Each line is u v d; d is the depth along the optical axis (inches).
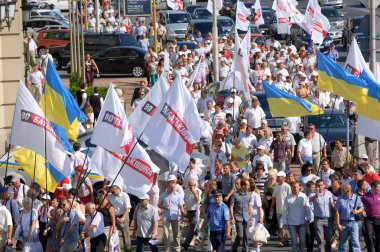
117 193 1691.7
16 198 1743.4
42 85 2819.9
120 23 4271.7
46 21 4402.1
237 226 1728.6
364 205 1697.8
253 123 2396.7
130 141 1542.8
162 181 1915.6
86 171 1695.4
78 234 1593.3
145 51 3641.7
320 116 2438.5
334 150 2166.6
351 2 5516.7
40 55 3440.0
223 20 4160.9
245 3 4830.2
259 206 1726.1
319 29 3353.8
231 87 2487.7
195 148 2292.1
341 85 1795.0
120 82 3506.4
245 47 2251.5
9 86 2277.3
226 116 2365.9
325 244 1731.1
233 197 1736.0
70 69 3651.6
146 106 1681.8
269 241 1833.2
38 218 1658.5
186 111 1610.5
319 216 1705.2
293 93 2883.9
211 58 3412.9
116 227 1676.9
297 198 1699.1
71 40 3412.9
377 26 2009.1
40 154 1531.7
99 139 1542.8
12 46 2279.8
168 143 1600.6
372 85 1781.5
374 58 1984.5
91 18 4576.8
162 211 1763.0
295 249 1706.4
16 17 2279.8
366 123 1806.1
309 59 3361.2
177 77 1593.3
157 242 1791.3
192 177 1859.0
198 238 1769.2
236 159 2031.3
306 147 2174.0
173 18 4311.0
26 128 1524.4
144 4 3695.9
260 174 1884.8
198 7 4771.2
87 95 2728.8
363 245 1846.7
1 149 2251.5
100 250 1600.6
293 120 2427.4
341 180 1833.2
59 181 1568.7
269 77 2933.1
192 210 1775.3
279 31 3718.0
